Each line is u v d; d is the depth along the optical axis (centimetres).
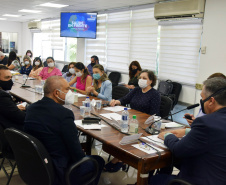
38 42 1117
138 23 626
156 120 244
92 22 719
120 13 674
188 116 214
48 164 158
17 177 262
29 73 649
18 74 608
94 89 368
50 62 536
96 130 215
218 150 142
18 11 848
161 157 171
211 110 153
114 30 700
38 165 159
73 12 730
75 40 951
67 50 952
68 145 167
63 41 945
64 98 183
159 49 581
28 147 156
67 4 663
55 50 1012
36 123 165
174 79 554
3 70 266
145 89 306
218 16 436
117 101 314
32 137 156
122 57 683
